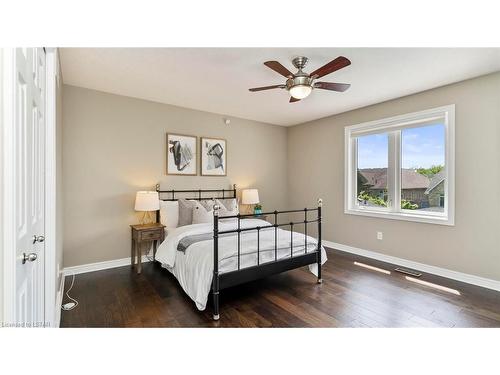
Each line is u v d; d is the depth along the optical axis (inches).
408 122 139.2
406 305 94.7
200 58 97.4
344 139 171.2
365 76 112.2
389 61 98.3
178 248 112.0
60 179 102.9
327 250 173.8
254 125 195.3
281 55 94.2
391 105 144.9
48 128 63.5
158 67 105.1
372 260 151.0
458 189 119.1
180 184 159.9
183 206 145.1
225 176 180.2
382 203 154.8
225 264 90.6
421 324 81.9
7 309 28.4
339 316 87.0
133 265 139.2
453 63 99.5
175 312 89.5
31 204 43.6
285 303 96.7
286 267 107.0
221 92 134.3
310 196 195.9
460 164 118.3
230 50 91.0
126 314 87.9
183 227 128.0
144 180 147.0
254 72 109.7
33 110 46.3
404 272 130.3
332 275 126.5
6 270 28.2
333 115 178.4
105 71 109.3
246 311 90.7
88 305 94.0
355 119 164.4
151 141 149.1
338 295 103.6
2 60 27.9
